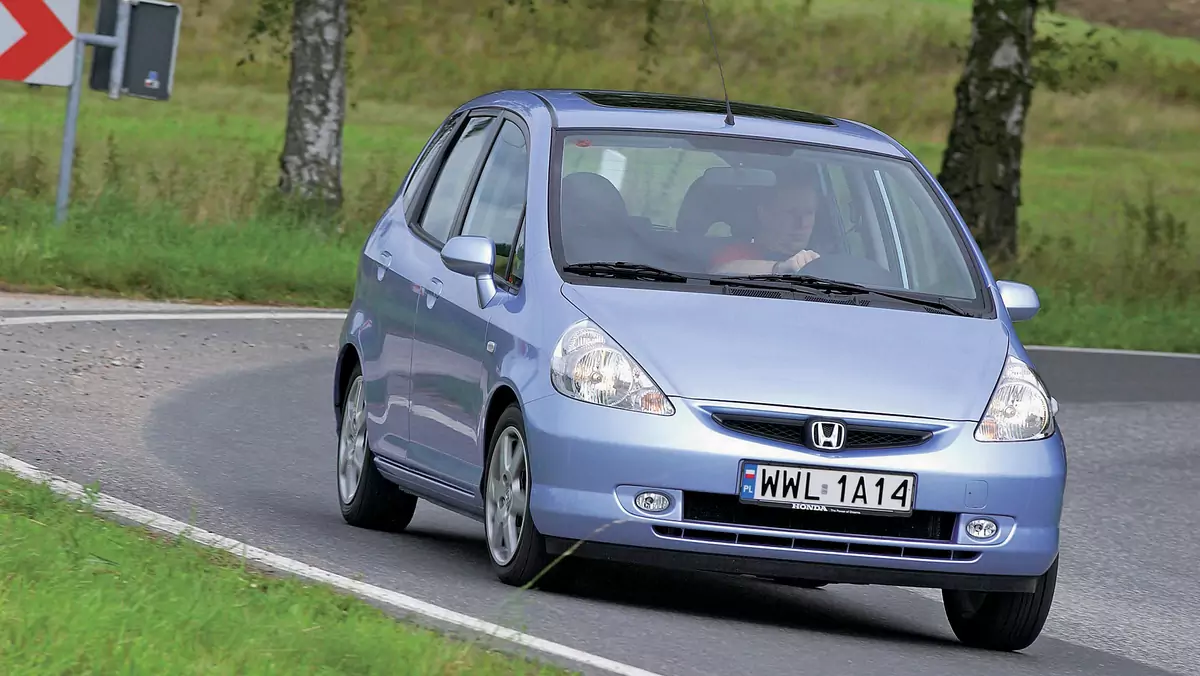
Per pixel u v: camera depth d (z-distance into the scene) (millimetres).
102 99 156375
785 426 24109
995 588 24531
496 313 26250
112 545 22375
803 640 24141
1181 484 43125
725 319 25234
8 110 140625
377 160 132375
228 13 186750
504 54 191125
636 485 23797
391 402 29734
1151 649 26797
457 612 23078
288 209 75188
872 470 24000
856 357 24953
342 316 59875
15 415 37188
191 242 65625
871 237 28250
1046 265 85500
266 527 28828
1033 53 88188
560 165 27547
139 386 42906
